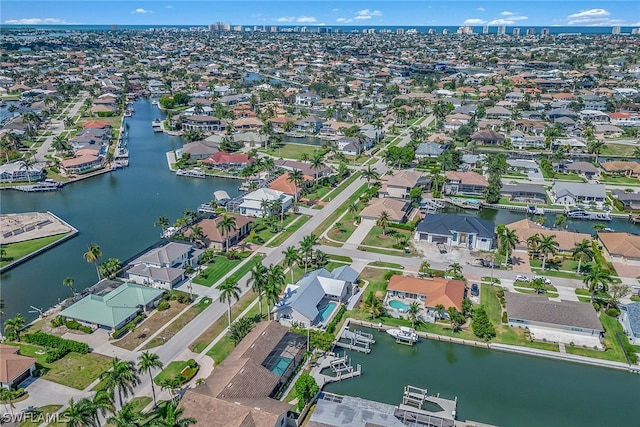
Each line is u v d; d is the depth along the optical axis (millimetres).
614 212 166750
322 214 164500
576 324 100500
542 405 84125
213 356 93500
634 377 90875
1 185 192875
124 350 95125
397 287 114125
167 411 71125
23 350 95125
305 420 80000
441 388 88125
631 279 122500
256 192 168875
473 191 185125
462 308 106562
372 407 80562
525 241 137875
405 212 160250
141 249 139875
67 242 145500
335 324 104812
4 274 126688
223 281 121125
